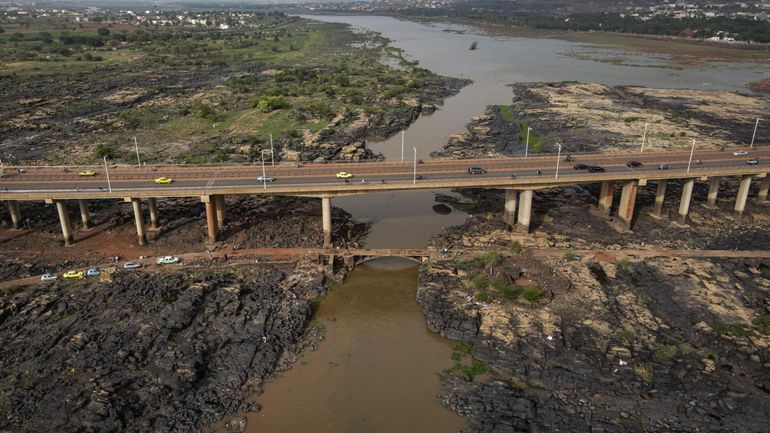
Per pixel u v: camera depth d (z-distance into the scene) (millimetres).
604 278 132250
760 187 181000
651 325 112812
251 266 138875
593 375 100188
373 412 95688
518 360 104562
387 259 147500
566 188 191000
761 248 150375
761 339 108438
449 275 132875
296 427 92375
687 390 96500
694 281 129625
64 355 103000
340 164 166625
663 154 178375
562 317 115750
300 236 154625
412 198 190375
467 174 157375
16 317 114125
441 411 95688
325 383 102250
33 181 153000
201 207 172625
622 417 92188
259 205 175625
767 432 88312
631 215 159125
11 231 154500
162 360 102875
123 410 91812
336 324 119812
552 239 154000
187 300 120500
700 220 167000
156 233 153875
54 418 89562
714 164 166250
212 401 96062
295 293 127938
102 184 150125
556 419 91625
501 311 118062
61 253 144000
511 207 160750
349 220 170375
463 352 109625
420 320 121250
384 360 108312
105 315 115938
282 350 110312
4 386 95438
